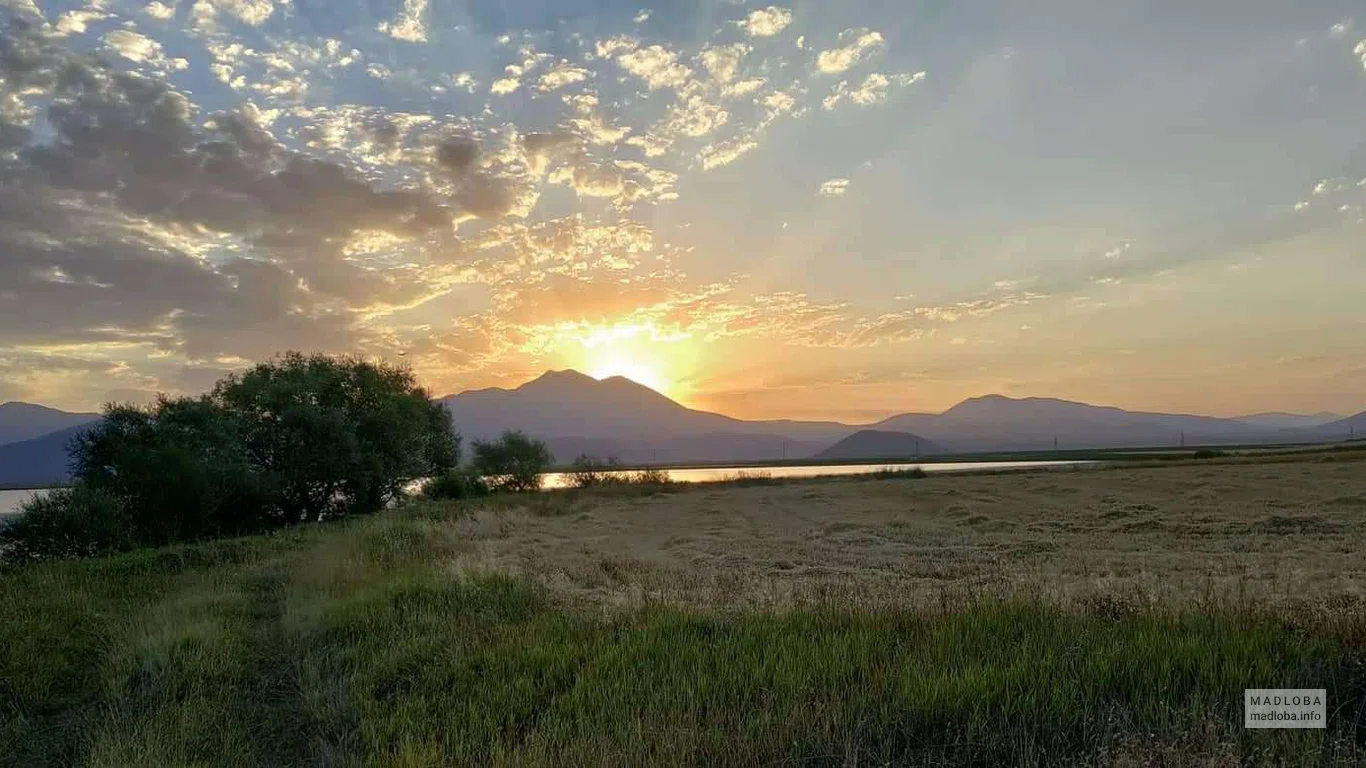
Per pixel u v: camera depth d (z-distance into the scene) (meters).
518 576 13.62
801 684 5.91
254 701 7.43
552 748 5.22
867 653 6.70
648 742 5.14
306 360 40.12
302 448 34.28
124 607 12.05
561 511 37.50
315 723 6.62
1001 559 17.16
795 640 7.27
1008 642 6.86
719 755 4.95
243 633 10.01
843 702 5.55
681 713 5.63
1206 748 4.50
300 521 35.69
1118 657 6.04
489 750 5.34
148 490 25.97
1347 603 8.00
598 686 6.36
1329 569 13.68
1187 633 6.76
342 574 13.86
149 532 24.92
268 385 35.81
